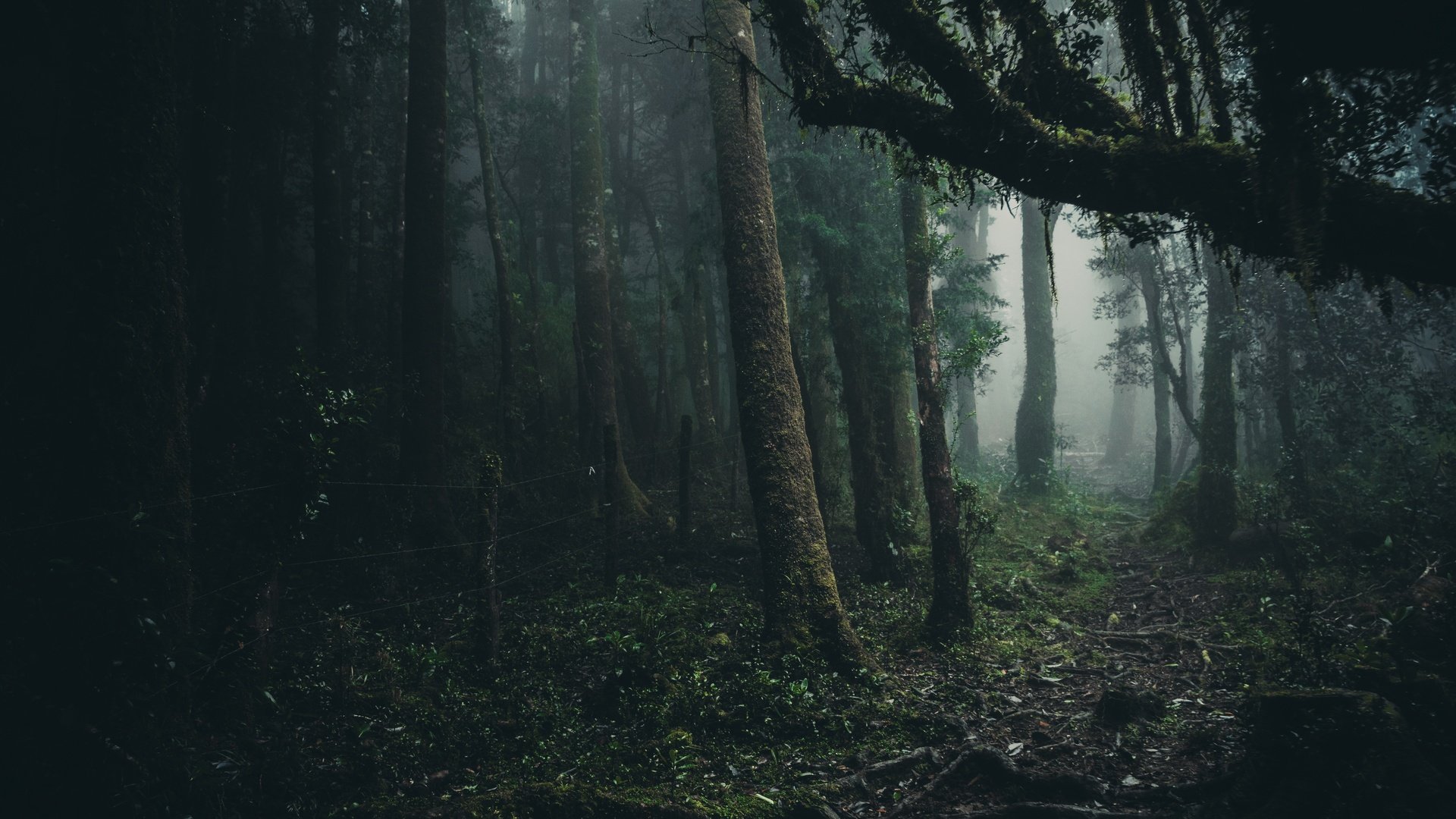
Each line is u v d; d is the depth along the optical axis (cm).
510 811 505
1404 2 284
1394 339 1269
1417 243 345
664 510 1497
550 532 1292
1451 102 322
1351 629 808
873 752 645
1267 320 1355
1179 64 405
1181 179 387
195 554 790
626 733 653
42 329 572
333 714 640
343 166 1695
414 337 1172
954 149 436
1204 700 738
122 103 503
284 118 1541
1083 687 809
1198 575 1205
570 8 1781
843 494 1529
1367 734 482
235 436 1123
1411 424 1185
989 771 611
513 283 1920
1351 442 1252
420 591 1020
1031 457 2047
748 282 888
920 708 726
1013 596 1105
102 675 417
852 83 453
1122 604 1140
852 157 1370
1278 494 1230
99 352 486
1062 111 436
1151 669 860
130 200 501
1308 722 508
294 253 2122
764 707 686
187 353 538
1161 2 401
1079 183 410
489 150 1581
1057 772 585
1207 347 1375
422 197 1199
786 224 1326
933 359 948
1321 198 344
